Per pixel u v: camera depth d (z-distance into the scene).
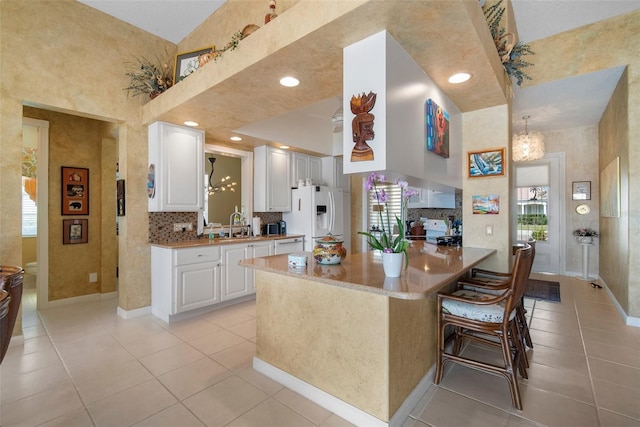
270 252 4.30
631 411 1.83
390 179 2.22
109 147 4.35
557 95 3.79
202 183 3.82
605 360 2.44
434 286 1.54
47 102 2.88
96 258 4.28
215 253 3.68
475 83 2.47
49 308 3.85
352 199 6.14
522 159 4.61
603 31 3.09
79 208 4.13
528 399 1.96
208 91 2.66
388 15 1.65
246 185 4.70
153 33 3.66
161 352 2.62
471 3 1.71
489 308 2.04
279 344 2.18
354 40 1.89
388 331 1.67
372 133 1.83
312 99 2.85
